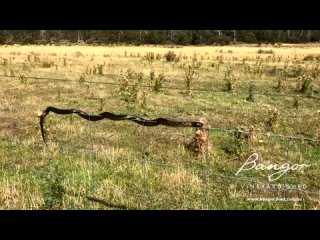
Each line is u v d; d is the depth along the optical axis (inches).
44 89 919.7
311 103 806.5
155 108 715.4
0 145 480.4
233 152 462.0
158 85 880.9
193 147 457.4
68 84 997.2
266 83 1096.2
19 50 2394.2
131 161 426.3
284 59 1891.0
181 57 1926.7
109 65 1457.9
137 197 344.5
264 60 1820.9
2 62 1552.7
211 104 763.4
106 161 423.2
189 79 881.5
